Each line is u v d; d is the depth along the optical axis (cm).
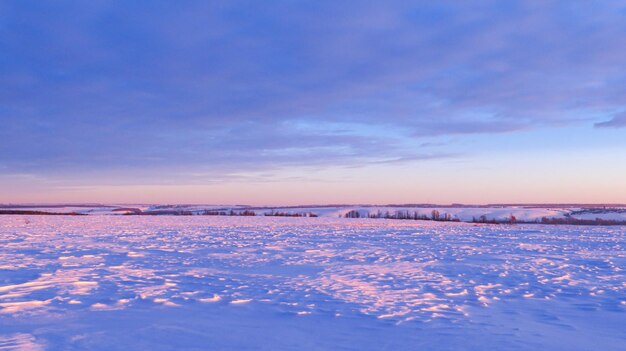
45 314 755
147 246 2016
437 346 607
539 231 3447
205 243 2209
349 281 1145
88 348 573
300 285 1073
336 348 593
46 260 1472
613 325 736
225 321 726
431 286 1086
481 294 993
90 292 946
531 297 965
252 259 1593
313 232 3128
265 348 589
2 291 950
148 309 801
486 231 3406
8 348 568
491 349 599
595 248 2095
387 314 788
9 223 3988
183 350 574
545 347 613
